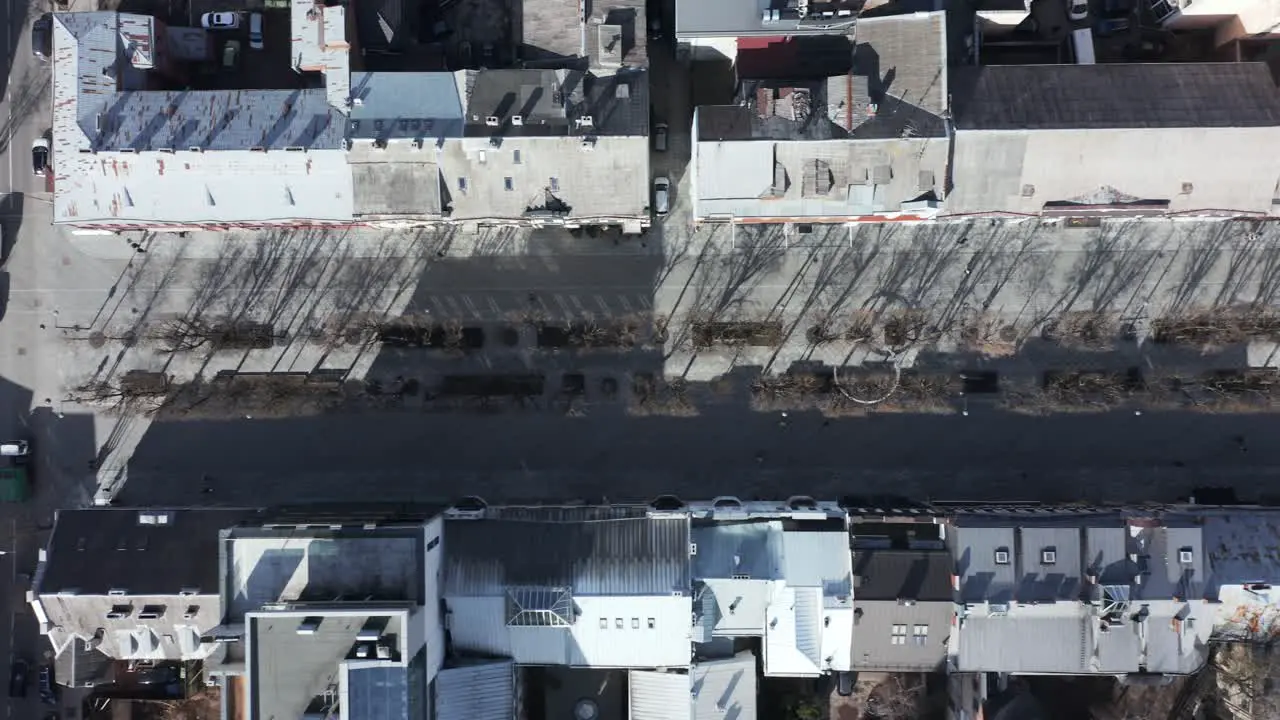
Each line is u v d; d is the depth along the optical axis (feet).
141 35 177.06
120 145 171.22
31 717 195.21
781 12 167.32
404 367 195.42
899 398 193.26
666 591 169.78
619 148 170.09
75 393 195.83
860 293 193.36
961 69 171.42
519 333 195.11
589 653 174.70
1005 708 173.99
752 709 180.96
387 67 185.88
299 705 151.64
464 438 196.03
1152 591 167.94
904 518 173.88
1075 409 192.85
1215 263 190.08
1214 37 188.24
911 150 165.89
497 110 169.48
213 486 196.24
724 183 169.99
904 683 191.42
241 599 162.20
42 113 195.83
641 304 194.39
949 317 192.95
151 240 194.90
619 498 195.21
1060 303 191.93
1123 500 192.75
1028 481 193.16
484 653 175.63
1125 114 166.50
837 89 166.81
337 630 151.74
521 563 173.88
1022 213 170.81
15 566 196.03
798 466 194.59
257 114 172.96
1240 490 191.31
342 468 196.34
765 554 175.01
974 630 169.99
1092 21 191.62
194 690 189.98
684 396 194.59
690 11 169.68
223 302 195.42
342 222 176.65
